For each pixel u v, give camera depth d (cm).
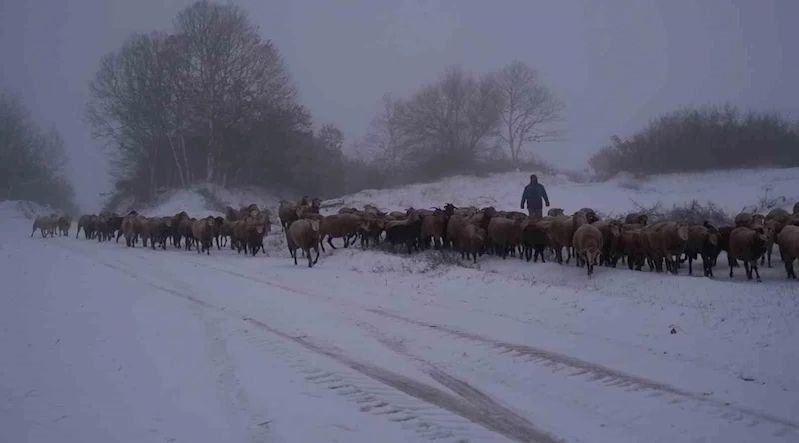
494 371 941
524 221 2088
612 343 1077
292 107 5781
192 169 5878
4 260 2530
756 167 4212
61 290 1695
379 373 938
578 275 1797
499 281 1627
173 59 5497
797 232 1592
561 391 849
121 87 5741
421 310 1391
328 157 6206
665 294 1486
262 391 844
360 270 2081
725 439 689
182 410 771
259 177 5872
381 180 6150
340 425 728
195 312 1389
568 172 5747
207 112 5484
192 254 2895
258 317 1336
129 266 2341
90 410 768
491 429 722
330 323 1270
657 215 2761
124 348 1060
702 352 996
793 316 1120
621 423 740
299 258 2528
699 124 4619
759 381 859
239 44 5541
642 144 4697
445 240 2386
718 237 1728
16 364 957
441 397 833
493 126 5922
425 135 5862
